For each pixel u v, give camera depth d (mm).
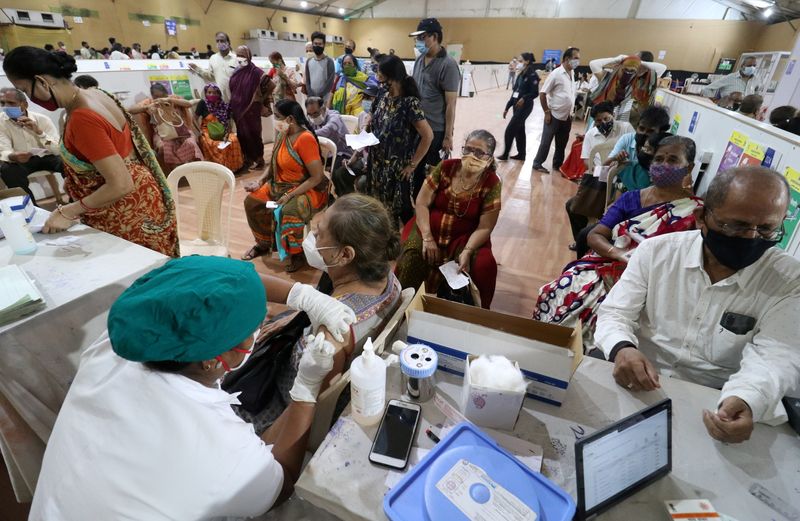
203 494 549
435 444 708
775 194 834
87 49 8438
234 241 3021
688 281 1041
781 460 710
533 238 3113
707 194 930
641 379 854
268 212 2625
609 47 14906
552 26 15344
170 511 539
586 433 750
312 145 2416
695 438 750
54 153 3213
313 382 770
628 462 627
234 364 693
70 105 1336
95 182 1493
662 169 1464
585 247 1977
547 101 4465
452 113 2943
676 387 873
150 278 597
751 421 738
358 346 943
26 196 1531
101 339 687
